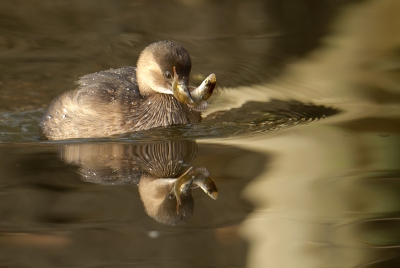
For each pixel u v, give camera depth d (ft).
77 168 31.35
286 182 29.55
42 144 35.58
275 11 59.31
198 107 37.58
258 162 31.94
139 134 37.27
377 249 24.34
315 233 25.57
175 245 24.34
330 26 56.03
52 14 58.03
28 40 53.01
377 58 49.78
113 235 25.07
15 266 22.81
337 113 39.86
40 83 46.37
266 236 25.13
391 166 31.17
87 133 37.35
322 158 32.30
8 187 28.91
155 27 56.13
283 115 40.14
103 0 61.31
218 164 31.78
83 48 52.01
